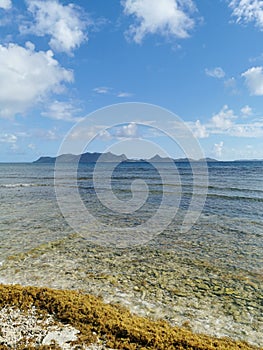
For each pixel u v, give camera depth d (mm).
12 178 50438
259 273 9531
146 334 5664
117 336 5629
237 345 5652
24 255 11086
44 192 31031
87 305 6727
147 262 10562
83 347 5234
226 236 14125
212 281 8906
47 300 6875
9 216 18547
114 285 8523
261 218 18016
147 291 8148
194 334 5980
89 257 11031
